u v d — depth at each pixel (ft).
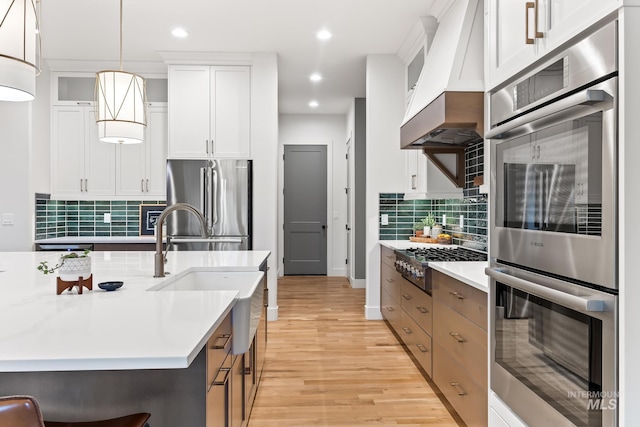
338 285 21.21
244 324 5.27
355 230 20.47
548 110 3.92
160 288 6.08
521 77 4.73
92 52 14.38
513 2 4.87
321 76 16.97
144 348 3.14
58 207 15.84
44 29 12.50
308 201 23.91
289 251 23.95
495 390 5.41
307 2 10.91
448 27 10.15
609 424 3.38
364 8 11.25
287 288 20.47
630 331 3.25
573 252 3.78
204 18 11.85
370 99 14.73
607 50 3.39
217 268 7.85
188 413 4.07
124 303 4.69
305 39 13.37
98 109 7.77
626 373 3.25
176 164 14.25
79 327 3.70
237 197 14.30
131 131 7.86
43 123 14.88
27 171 14.05
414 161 13.44
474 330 6.63
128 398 4.09
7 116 13.97
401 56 14.51
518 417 4.90
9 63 4.70
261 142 14.61
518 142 4.76
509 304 5.06
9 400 2.33
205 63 14.65
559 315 4.05
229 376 5.21
